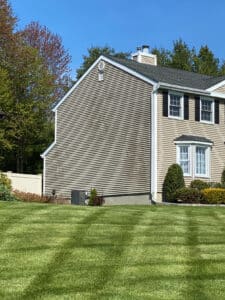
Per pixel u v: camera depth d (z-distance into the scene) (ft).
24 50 143.74
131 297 29.43
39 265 35.24
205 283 31.89
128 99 104.88
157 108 100.07
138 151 101.40
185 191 93.15
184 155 101.91
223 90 109.81
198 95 106.32
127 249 39.14
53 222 47.75
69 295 29.76
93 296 29.58
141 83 102.78
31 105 139.33
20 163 152.25
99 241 41.32
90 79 113.91
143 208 63.16
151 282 31.99
